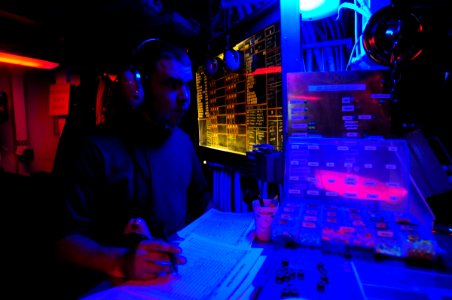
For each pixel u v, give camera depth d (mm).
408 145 1174
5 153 5242
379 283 716
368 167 1143
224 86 2518
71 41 3400
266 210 1006
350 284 711
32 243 3029
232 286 710
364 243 881
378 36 1111
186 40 2912
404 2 1104
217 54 2574
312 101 1275
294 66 1460
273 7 1717
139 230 917
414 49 1073
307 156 1209
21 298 2154
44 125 5039
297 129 1303
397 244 851
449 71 1095
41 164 5168
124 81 1078
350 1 1478
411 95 1162
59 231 924
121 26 2924
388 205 1113
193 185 1442
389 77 1188
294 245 962
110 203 1113
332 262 837
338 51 1871
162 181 1182
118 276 773
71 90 3980
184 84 1112
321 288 682
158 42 1116
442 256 863
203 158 3100
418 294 665
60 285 2229
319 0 1374
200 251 916
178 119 1183
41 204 3885
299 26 1433
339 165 1174
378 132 1220
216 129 2750
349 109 1241
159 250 767
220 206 2775
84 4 2539
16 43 3158
